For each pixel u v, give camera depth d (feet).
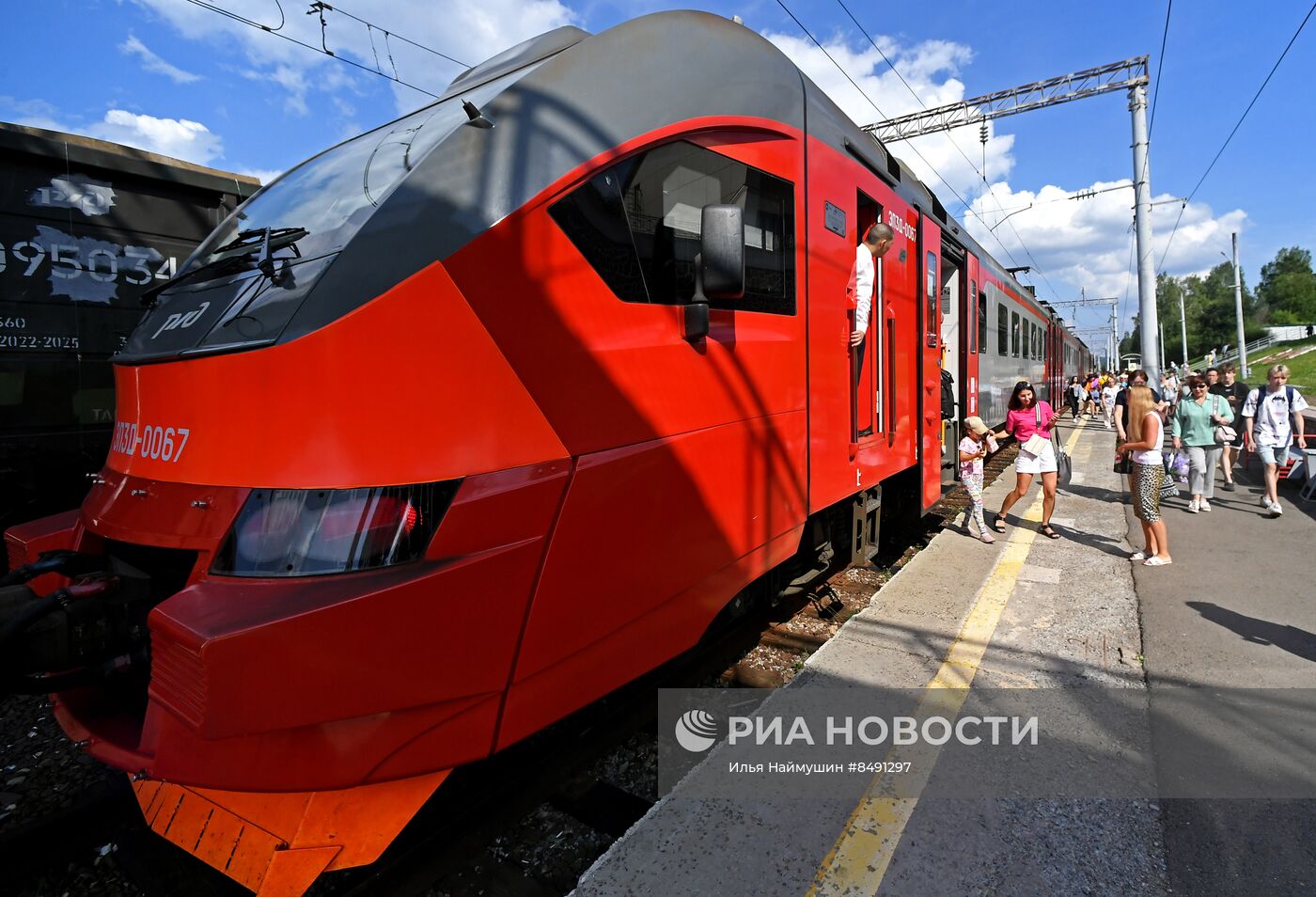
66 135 17.39
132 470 8.43
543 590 7.77
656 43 10.03
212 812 7.57
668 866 7.38
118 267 18.37
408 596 6.70
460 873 8.53
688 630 10.08
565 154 8.28
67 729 8.54
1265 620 14.83
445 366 7.14
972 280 29.60
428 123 9.31
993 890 7.13
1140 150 51.93
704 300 9.72
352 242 7.27
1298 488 31.42
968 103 60.08
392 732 6.87
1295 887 7.27
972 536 21.84
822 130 14.08
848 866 7.37
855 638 13.21
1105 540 21.36
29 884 8.93
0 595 7.84
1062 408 77.46
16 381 16.58
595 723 10.93
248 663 6.07
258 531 6.84
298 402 6.84
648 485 9.09
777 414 12.07
